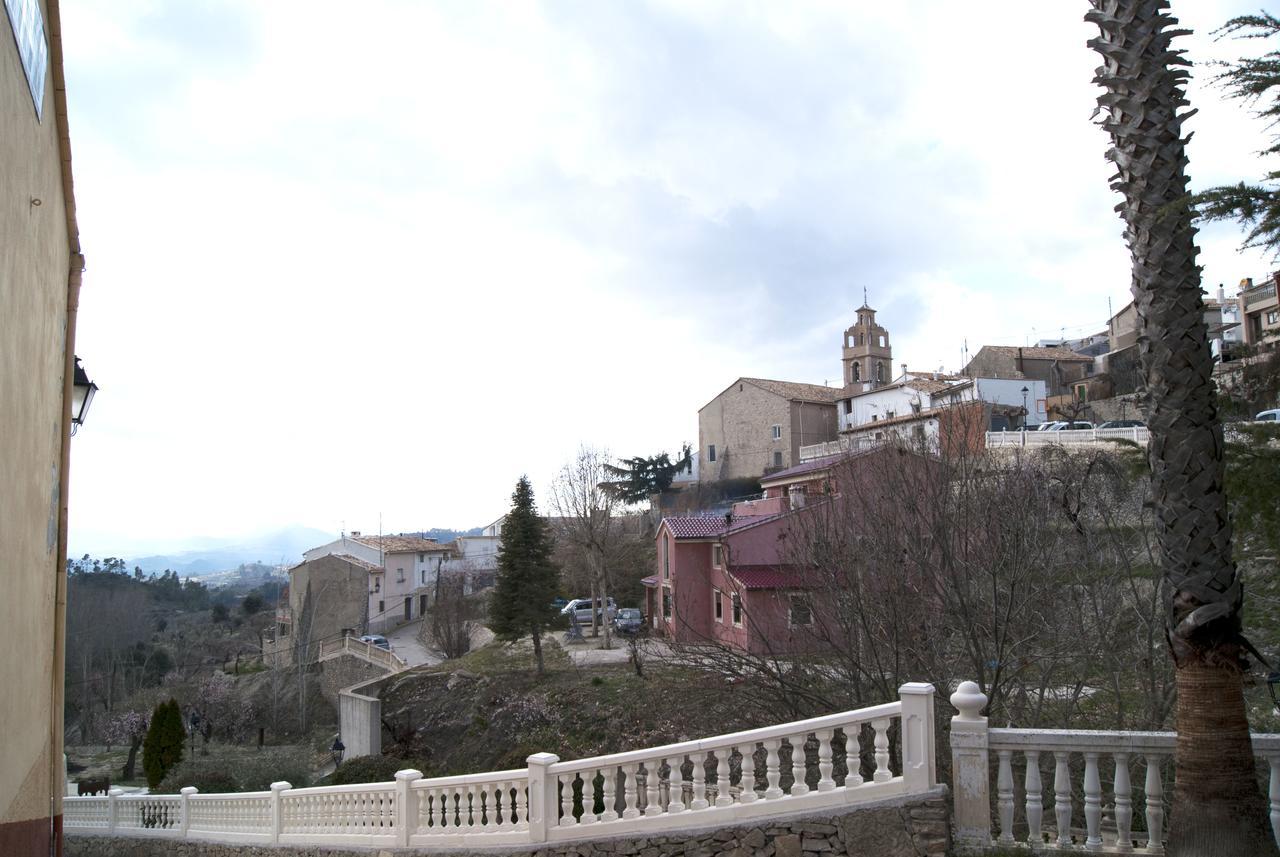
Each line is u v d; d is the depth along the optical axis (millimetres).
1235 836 5238
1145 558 14820
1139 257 5797
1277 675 7984
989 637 13383
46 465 7562
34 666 7109
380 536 72125
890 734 12914
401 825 10000
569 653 38469
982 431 19891
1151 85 5781
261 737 40719
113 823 15773
